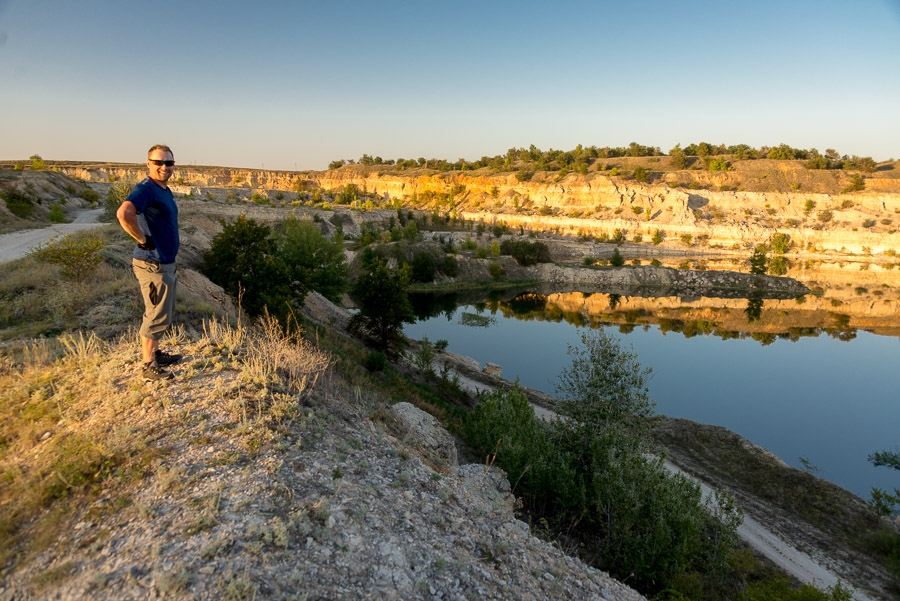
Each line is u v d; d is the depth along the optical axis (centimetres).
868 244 12300
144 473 416
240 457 448
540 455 1488
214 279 2105
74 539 345
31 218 4238
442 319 5888
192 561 321
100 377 589
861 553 1611
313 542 366
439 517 481
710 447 2447
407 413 1132
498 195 18012
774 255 11688
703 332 5528
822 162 17100
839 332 5647
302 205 11338
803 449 2638
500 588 420
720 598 1248
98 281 1302
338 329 2958
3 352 759
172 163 512
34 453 450
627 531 1230
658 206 14662
